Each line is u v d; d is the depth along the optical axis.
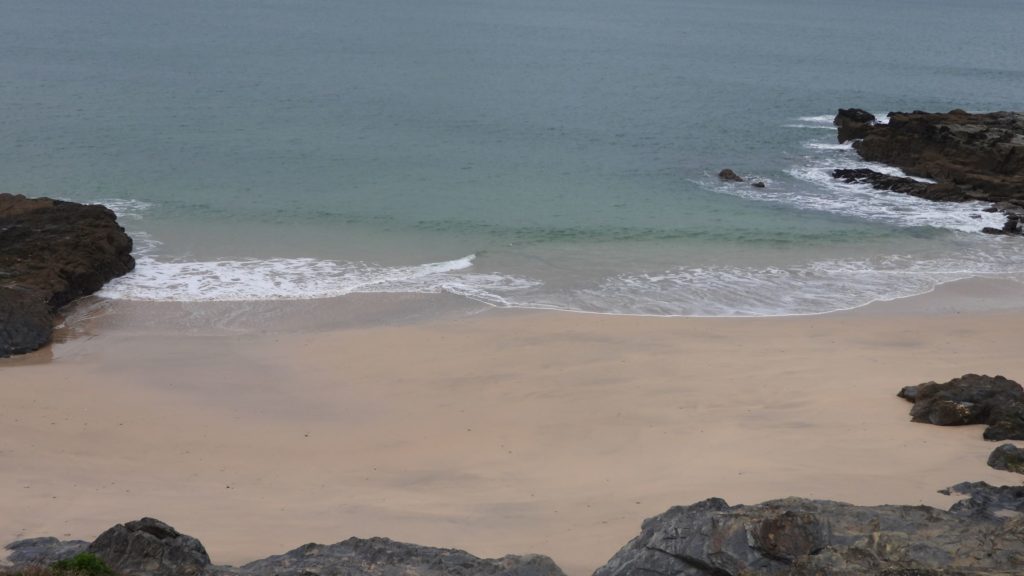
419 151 65.06
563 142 69.44
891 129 65.06
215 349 34.78
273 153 63.03
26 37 117.56
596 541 20.03
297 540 20.34
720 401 29.62
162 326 36.72
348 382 32.03
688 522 18.25
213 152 62.69
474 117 77.06
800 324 37.72
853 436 25.91
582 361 33.62
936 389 27.81
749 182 59.72
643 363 33.31
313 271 42.69
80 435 27.22
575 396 30.48
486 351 34.69
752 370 32.44
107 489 23.41
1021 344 35.41
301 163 60.84
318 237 47.09
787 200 55.94
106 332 36.00
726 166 63.97
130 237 45.34
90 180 55.12
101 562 17.36
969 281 43.12
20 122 68.94
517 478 24.50
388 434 27.92
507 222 50.16
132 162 59.38
